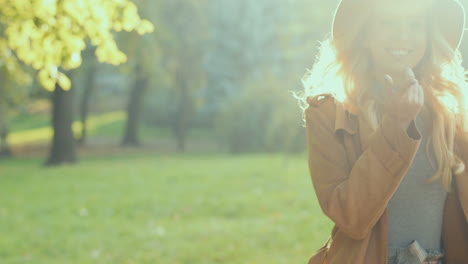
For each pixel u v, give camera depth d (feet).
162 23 84.84
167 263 25.21
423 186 6.09
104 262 25.57
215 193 44.06
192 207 39.11
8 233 32.14
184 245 28.09
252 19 133.90
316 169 6.00
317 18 74.95
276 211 36.55
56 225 34.32
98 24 18.93
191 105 119.75
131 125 119.65
